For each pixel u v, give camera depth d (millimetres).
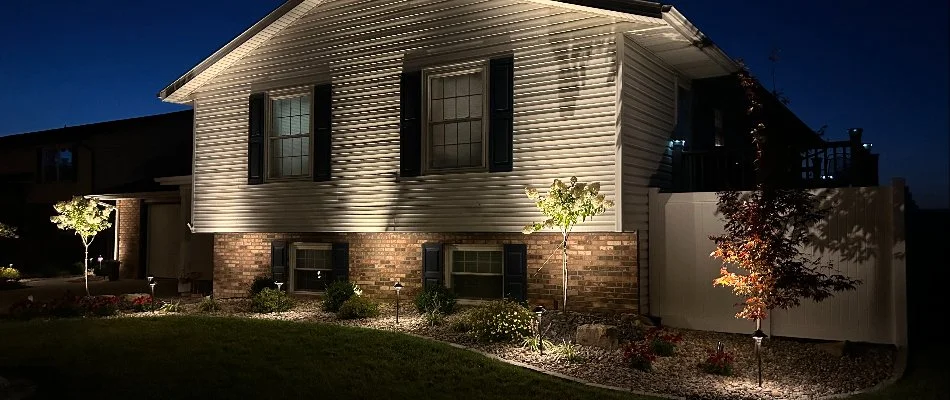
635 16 9898
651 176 11312
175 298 15328
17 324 10523
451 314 11156
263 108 14203
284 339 8938
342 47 13219
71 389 6848
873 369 8250
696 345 9266
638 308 10445
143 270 21750
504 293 11461
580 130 10680
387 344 8641
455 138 12172
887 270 9023
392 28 12625
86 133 25672
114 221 23641
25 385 6988
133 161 24906
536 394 6906
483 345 9000
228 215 14594
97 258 23641
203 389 6887
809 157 10227
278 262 13945
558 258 11078
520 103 11258
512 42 11352
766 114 15211
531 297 11281
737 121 16500
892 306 8969
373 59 12859
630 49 10734
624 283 10523
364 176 12883
